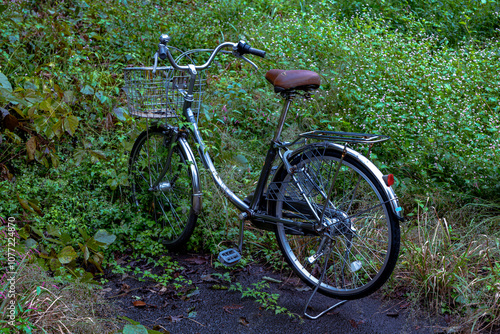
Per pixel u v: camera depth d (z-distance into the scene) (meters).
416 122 4.11
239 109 4.50
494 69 5.62
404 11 7.60
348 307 2.66
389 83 4.79
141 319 2.45
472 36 7.25
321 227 2.54
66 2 4.82
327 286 2.67
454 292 2.65
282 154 2.68
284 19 6.21
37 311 2.00
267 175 2.79
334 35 5.68
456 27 7.41
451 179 3.74
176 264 3.00
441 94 4.64
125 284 2.73
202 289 2.78
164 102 2.96
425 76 4.97
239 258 2.82
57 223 3.00
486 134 4.51
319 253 2.64
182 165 3.03
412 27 6.98
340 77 4.75
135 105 2.93
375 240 2.86
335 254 2.93
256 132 4.42
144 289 2.73
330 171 2.63
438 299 2.66
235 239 3.26
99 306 2.44
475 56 5.97
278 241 2.87
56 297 2.12
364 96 4.44
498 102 4.92
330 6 7.10
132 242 3.14
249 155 4.07
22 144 3.41
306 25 6.01
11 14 3.95
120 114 3.48
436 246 2.91
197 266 3.04
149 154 3.34
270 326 2.46
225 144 4.02
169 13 5.64
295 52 5.21
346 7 7.40
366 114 4.25
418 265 2.75
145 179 3.42
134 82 2.88
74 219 3.02
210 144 3.15
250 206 2.87
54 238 2.88
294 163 2.66
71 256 2.52
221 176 3.57
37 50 4.08
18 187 3.11
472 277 2.72
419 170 3.81
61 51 4.19
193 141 3.23
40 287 2.04
